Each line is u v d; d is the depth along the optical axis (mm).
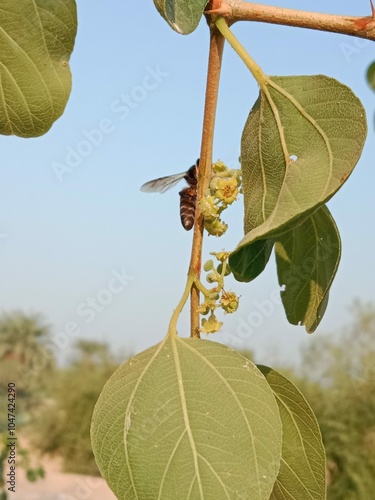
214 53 114
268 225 98
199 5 105
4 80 110
